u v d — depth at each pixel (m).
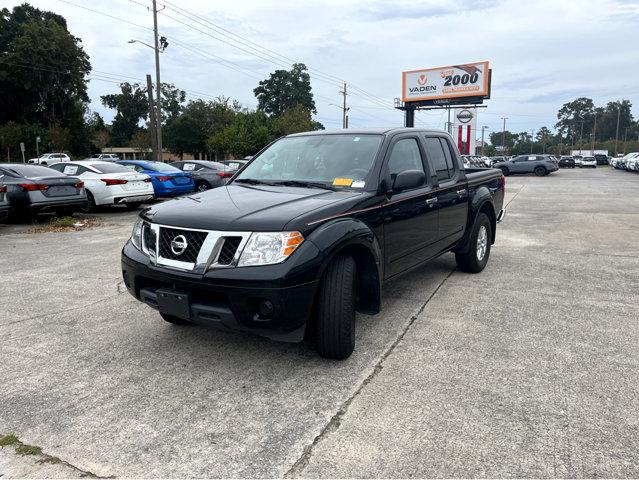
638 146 103.69
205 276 3.15
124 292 5.54
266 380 3.38
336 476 2.40
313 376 3.43
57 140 58.69
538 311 4.80
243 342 4.05
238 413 2.97
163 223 3.44
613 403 3.04
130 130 100.44
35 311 4.89
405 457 2.53
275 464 2.49
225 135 54.78
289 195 3.82
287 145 4.93
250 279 3.06
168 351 3.89
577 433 2.73
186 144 66.06
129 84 99.19
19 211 10.62
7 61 60.72
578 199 16.94
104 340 4.13
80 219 11.84
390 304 5.02
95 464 2.51
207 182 17.47
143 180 13.53
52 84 64.44
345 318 3.46
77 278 6.16
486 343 4.00
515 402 3.06
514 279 6.01
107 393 3.23
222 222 3.24
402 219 4.30
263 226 3.17
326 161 4.43
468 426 2.80
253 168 4.83
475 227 5.96
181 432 2.78
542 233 9.65
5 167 10.98
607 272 6.39
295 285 3.11
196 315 3.27
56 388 3.30
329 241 3.29
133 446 2.66
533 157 35.81
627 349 3.87
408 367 3.56
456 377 3.40
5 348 3.97
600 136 159.88
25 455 2.58
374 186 4.04
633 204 15.13
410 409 2.99
